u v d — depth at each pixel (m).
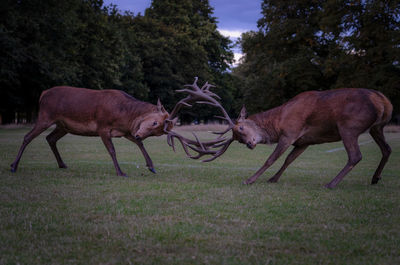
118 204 5.20
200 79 54.31
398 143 19.70
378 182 7.73
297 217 4.61
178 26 54.59
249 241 3.67
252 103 40.25
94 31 37.22
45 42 31.70
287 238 3.77
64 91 8.67
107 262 3.10
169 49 52.09
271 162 7.44
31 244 3.48
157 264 3.07
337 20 31.62
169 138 8.06
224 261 3.14
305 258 3.23
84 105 8.41
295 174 9.02
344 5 31.84
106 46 39.22
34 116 40.47
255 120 7.70
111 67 39.25
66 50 34.03
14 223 4.12
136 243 3.56
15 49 28.50
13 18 28.25
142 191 6.26
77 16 34.72
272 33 37.28
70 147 15.80
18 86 34.66
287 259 3.20
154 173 8.72
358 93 7.01
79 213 4.64
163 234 3.83
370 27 30.41
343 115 7.00
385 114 7.12
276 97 38.75
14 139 19.44
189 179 7.86
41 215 4.49
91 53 36.69
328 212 4.88
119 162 11.07
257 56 41.69
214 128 32.56
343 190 6.63
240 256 3.25
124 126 8.27
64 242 3.56
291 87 38.31
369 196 6.03
